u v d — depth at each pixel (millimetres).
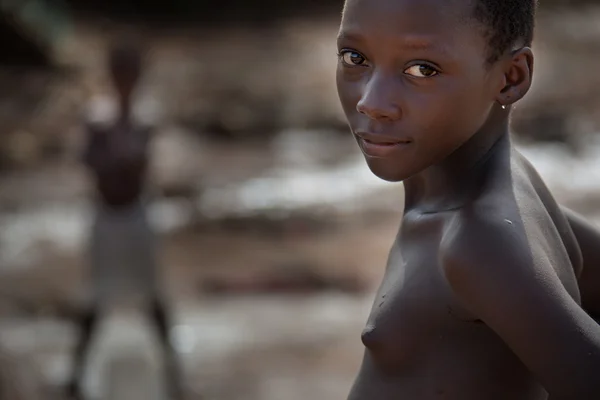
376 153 1505
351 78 1536
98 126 7285
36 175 13781
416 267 1550
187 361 8055
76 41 23500
